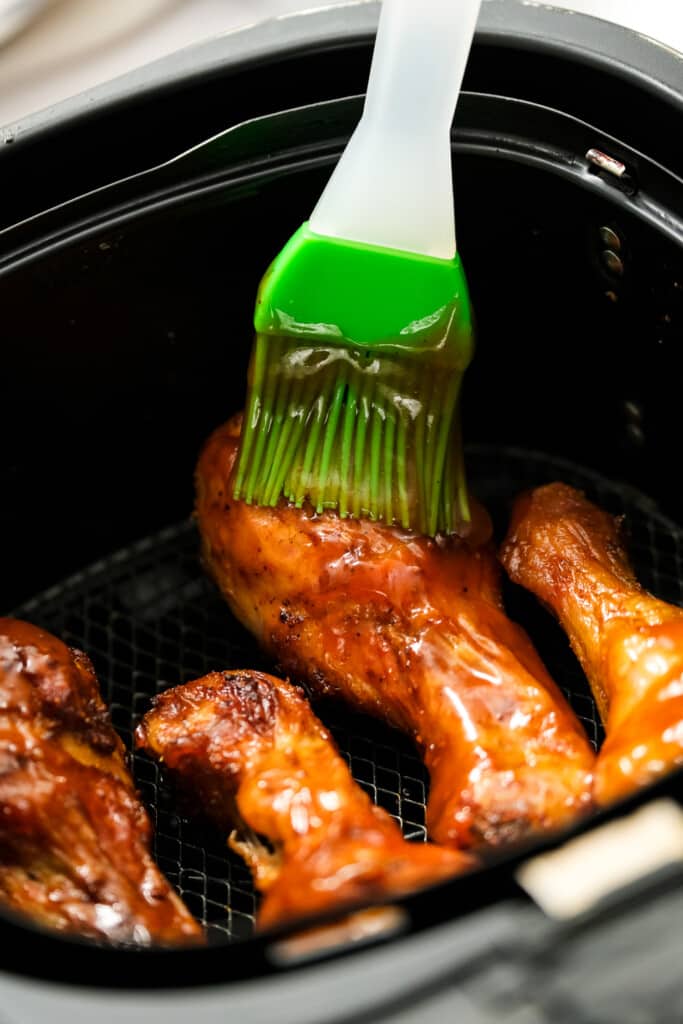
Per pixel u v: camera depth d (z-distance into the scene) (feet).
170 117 1.60
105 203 1.60
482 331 1.75
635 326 1.67
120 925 1.42
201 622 1.74
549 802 1.44
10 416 1.67
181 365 1.72
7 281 1.58
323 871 1.39
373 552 1.56
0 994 1.26
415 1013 1.24
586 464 1.82
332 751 1.48
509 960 1.25
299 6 2.09
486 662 1.52
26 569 1.76
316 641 1.58
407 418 1.57
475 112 1.61
